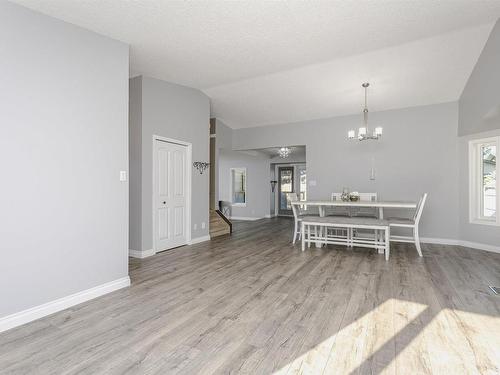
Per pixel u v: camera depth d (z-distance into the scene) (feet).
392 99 16.42
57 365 5.25
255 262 12.36
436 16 9.52
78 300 8.11
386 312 7.36
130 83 13.57
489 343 5.89
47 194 7.55
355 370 5.06
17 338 6.23
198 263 12.21
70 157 8.08
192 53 11.35
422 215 16.67
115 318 7.15
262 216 31.17
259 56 11.91
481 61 12.36
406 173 17.06
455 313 7.27
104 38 9.21
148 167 13.44
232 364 5.25
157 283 9.75
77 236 8.23
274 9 8.57
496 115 12.44
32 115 7.27
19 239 7.00
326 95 16.67
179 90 15.33
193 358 5.45
